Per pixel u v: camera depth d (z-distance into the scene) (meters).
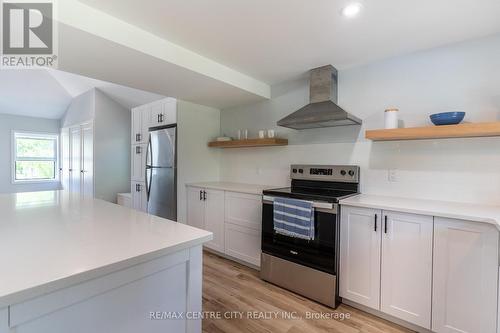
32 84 4.74
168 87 2.82
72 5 1.58
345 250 2.06
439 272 1.66
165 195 3.46
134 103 4.83
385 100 2.43
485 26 1.83
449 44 2.11
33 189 5.93
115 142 5.00
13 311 0.65
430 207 1.80
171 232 1.15
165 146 3.48
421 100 2.24
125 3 1.61
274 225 2.40
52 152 6.27
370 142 2.52
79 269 0.76
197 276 1.11
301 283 2.25
